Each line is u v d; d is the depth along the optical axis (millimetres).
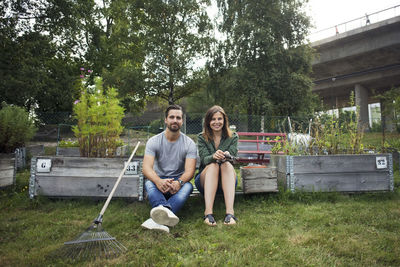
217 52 16031
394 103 13727
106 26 19578
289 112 14539
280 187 3137
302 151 3574
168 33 14688
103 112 3184
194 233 2111
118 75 14609
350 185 3168
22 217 2514
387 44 20406
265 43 13930
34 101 15375
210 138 2842
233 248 1805
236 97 15086
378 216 2400
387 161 3230
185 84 15188
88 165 2982
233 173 2600
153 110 20688
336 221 2318
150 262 1627
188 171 2568
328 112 4117
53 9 13445
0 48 12117
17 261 1636
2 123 4426
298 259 1631
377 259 1643
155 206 2248
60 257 1699
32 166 2965
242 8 15539
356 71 25766
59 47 17219
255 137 7500
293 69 15281
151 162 2568
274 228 2189
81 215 2555
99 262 1619
